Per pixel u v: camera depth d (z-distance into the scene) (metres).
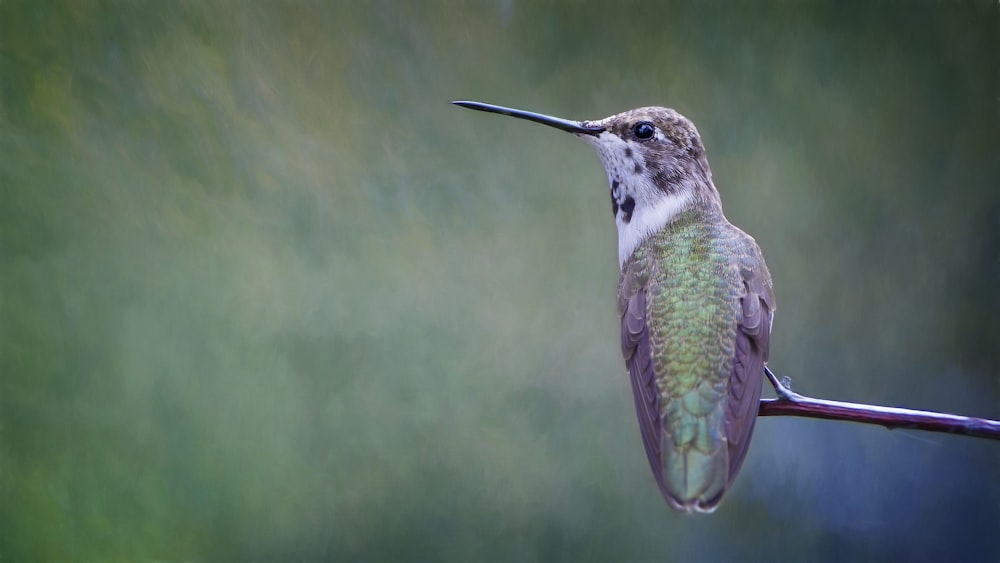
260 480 1.88
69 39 1.90
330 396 1.89
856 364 1.90
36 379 1.88
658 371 1.83
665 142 1.85
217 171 1.90
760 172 1.90
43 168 1.89
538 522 1.88
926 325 1.90
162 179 1.90
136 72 1.90
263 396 1.89
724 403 1.83
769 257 1.90
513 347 1.90
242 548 1.88
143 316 1.89
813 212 1.90
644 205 1.85
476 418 1.89
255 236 1.90
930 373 1.90
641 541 1.89
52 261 1.89
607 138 1.86
